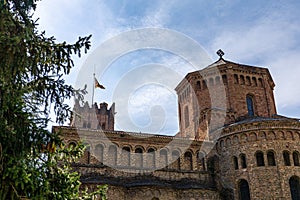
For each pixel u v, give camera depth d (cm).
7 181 1288
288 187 3897
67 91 1603
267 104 5450
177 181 4184
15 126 1359
